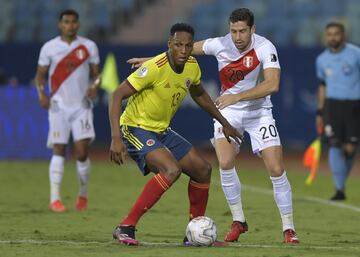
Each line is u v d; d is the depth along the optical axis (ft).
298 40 283.59
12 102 224.33
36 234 103.30
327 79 153.38
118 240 92.17
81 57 133.49
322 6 290.56
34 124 224.53
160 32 290.76
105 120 248.73
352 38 279.49
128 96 89.81
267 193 161.38
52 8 296.30
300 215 128.57
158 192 90.12
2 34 290.76
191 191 93.97
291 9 290.56
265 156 97.19
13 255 84.28
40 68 133.80
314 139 243.19
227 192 98.58
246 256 84.02
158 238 100.94
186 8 295.48
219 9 293.84
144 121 91.76
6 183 173.68
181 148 92.63
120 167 213.05
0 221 116.98
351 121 152.05
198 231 90.94
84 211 131.75
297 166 217.56
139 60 96.73
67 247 90.27
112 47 248.52
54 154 133.49
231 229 98.78
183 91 91.50
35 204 140.87
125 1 297.33
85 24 289.94
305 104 243.19
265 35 286.05
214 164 219.00
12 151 225.35
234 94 93.97
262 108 98.12
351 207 139.95
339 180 151.84
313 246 93.86
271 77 94.43
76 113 133.08
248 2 294.05
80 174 133.39
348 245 95.86
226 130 94.58
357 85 152.05
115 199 149.79
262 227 113.39
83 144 132.98
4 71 252.83
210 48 98.32
